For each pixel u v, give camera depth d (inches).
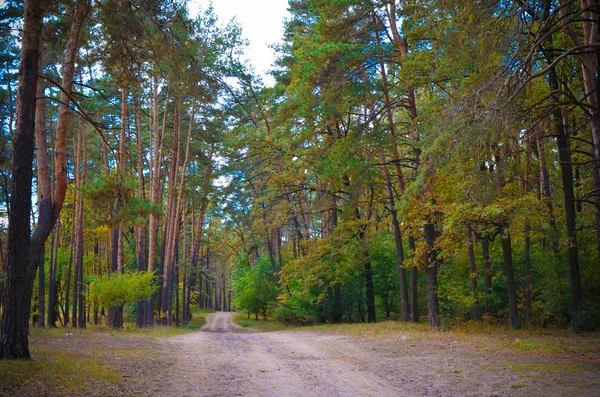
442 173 691.4
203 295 3230.8
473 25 453.4
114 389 330.6
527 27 448.1
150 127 1390.3
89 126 1349.7
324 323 1307.8
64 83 539.5
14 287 427.8
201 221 1875.0
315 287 1264.8
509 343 573.6
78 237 1242.6
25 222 437.4
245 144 1236.5
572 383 319.6
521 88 424.5
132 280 1107.9
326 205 1181.7
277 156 1259.2
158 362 478.9
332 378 384.5
